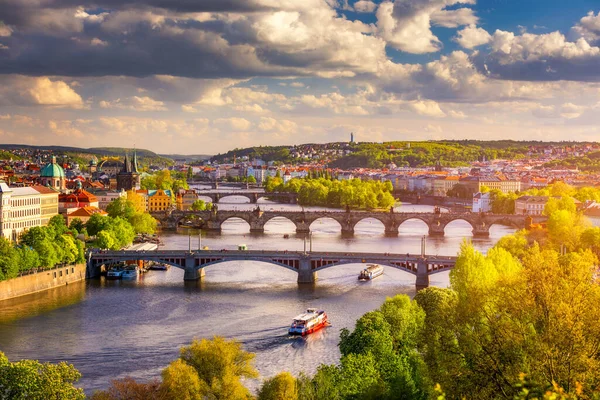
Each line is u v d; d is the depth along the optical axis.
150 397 161.62
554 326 110.94
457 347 129.62
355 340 193.62
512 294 124.50
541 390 98.94
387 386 145.00
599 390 100.44
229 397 164.00
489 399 110.94
